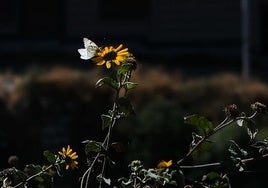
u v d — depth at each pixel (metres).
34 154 15.84
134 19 31.22
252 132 3.98
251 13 28.77
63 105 16.12
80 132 15.89
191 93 16.23
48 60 29.61
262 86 17.05
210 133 4.00
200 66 27.23
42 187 4.20
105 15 31.72
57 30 32.47
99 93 16.06
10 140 15.76
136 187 3.90
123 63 3.79
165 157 13.06
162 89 16.02
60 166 4.41
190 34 30.16
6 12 33.56
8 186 4.13
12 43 32.53
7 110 16.06
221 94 16.30
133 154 13.02
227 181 4.01
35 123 16.06
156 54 30.00
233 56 28.86
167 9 30.67
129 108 3.88
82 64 27.22
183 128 13.27
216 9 29.80
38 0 33.47
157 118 13.39
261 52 28.62
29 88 16.30
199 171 6.12
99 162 4.10
